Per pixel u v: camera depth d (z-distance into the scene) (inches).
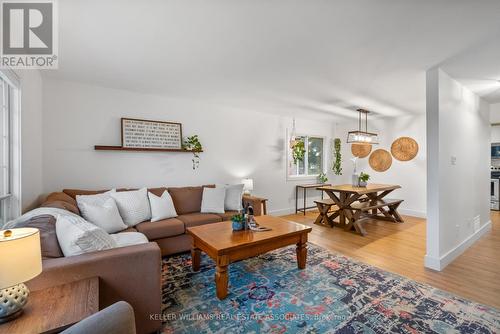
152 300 63.8
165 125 152.6
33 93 103.0
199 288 90.0
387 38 80.8
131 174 143.3
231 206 153.6
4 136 79.7
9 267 38.0
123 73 114.7
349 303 80.0
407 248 131.6
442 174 106.9
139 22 72.6
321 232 162.2
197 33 79.0
